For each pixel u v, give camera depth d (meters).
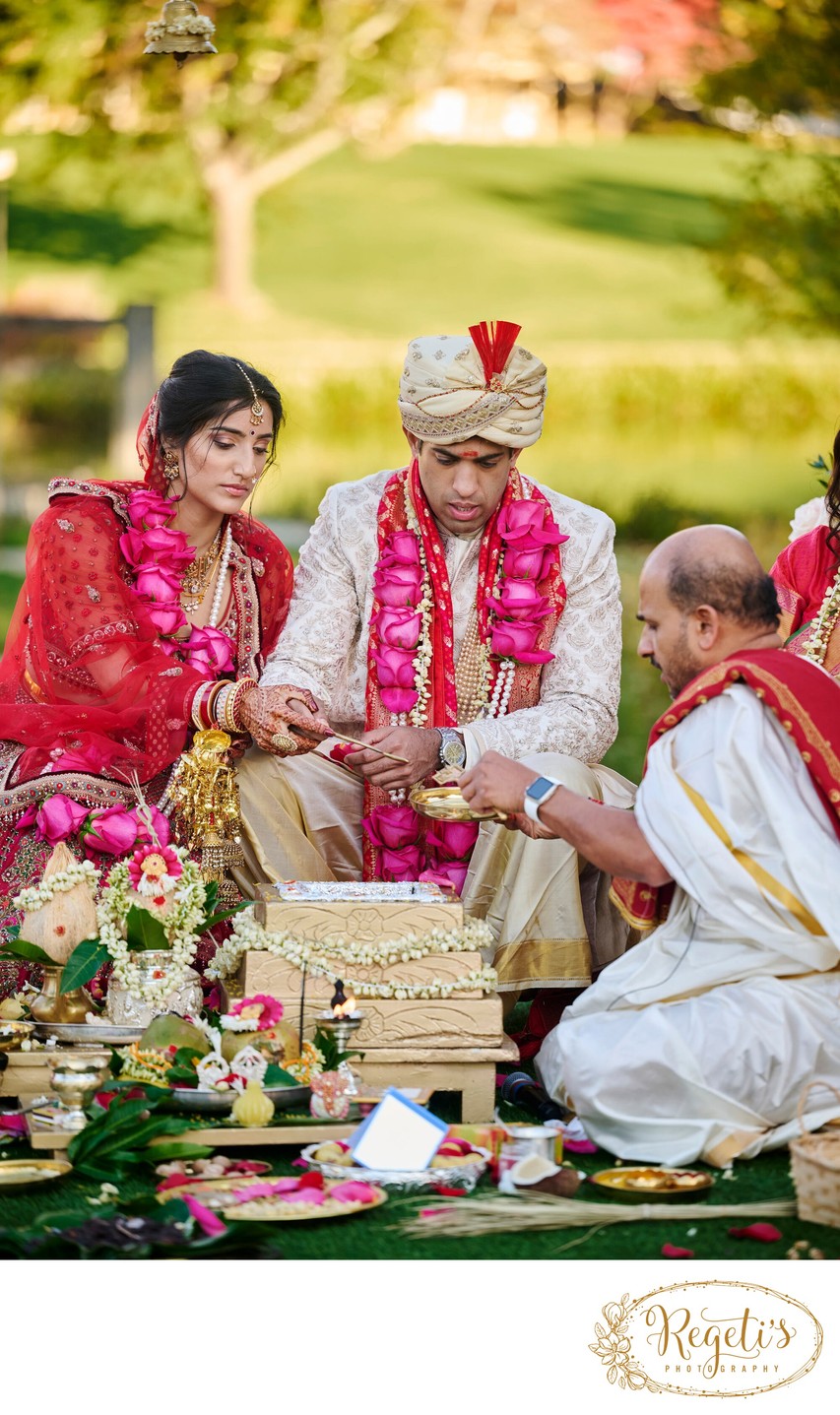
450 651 4.83
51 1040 3.87
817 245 18.80
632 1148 3.68
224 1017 3.74
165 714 4.55
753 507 18.73
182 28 5.47
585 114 30.52
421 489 4.89
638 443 21.53
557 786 3.91
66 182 26.47
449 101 30.34
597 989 3.89
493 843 4.36
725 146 30.52
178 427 4.74
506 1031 4.87
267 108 22.56
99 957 3.93
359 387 21.97
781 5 19.27
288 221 27.39
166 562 4.73
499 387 4.60
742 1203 3.39
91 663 4.62
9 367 21.84
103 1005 4.24
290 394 21.80
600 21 26.66
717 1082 3.63
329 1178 3.41
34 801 4.53
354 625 4.99
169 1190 3.31
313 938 3.89
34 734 4.62
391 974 3.88
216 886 4.13
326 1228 3.25
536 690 4.87
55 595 4.67
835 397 21.91
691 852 3.68
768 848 3.68
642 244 27.27
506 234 27.50
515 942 4.30
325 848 4.81
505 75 29.09
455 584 4.89
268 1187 3.31
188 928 4.02
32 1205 3.32
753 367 22.02
